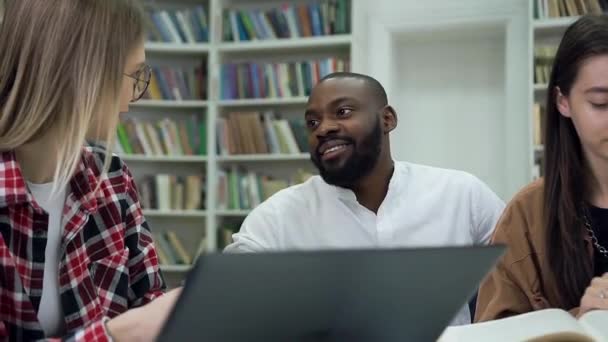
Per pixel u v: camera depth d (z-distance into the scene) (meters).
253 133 3.47
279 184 3.45
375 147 1.36
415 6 3.49
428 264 0.50
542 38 3.27
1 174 0.77
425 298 0.54
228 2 3.73
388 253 0.48
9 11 0.74
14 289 0.77
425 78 3.72
